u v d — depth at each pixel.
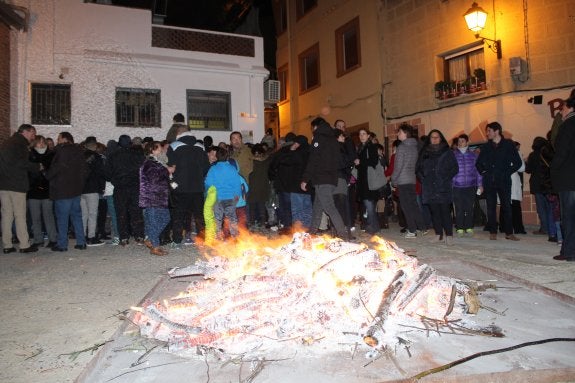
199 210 8.09
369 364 2.77
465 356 2.84
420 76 13.41
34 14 11.98
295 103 20.02
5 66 10.98
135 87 13.09
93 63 12.59
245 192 8.41
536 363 2.72
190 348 3.08
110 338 3.38
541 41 10.45
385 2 14.52
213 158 9.23
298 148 8.45
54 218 8.33
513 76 10.94
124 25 13.04
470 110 11.96
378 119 14.88
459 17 12.22
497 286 4.54
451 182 7.72
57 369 2.88
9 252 7.62
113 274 5.76
